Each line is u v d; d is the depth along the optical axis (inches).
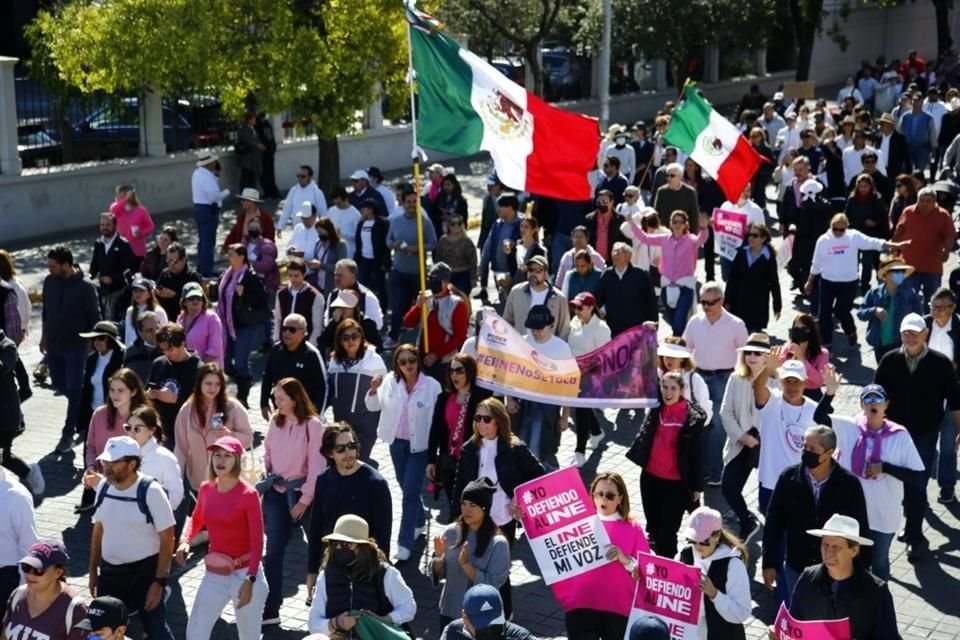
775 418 455.8
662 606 344.5
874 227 855.1
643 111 1849.2
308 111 1028.5
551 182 558.9
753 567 472.7
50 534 515.8
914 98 1242.6
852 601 329.1
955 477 540.4
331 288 771.4
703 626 350.9
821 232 871.1
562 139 553.6
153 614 390.9
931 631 428.1
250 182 1267.2
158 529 380.5
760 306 689.0
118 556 382.0
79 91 1137.4
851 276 755.4
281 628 434.0
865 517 383.2
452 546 370.9
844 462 432.1
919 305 645.3
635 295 631.8
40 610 337.4
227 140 1283.2
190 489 478.6
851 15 2385.6
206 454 460.4
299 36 967.0
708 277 941.2
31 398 709.3
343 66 989.2
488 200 913.5
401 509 519.2
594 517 368.2
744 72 2123.5
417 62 546.9
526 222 731.4
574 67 1753.2
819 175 1011.9
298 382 438.0
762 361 463.2
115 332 570.9
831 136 1015.6
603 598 366.0
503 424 419.8
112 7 989.2
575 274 660.1
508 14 1476.4
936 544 501.0
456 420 474.6
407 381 484.7
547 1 1439.5
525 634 307.9
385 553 390.9
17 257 1004.6
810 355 516.1
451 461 474.0
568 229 836.0
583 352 597.3
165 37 967.6
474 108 548.4
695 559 352.2
